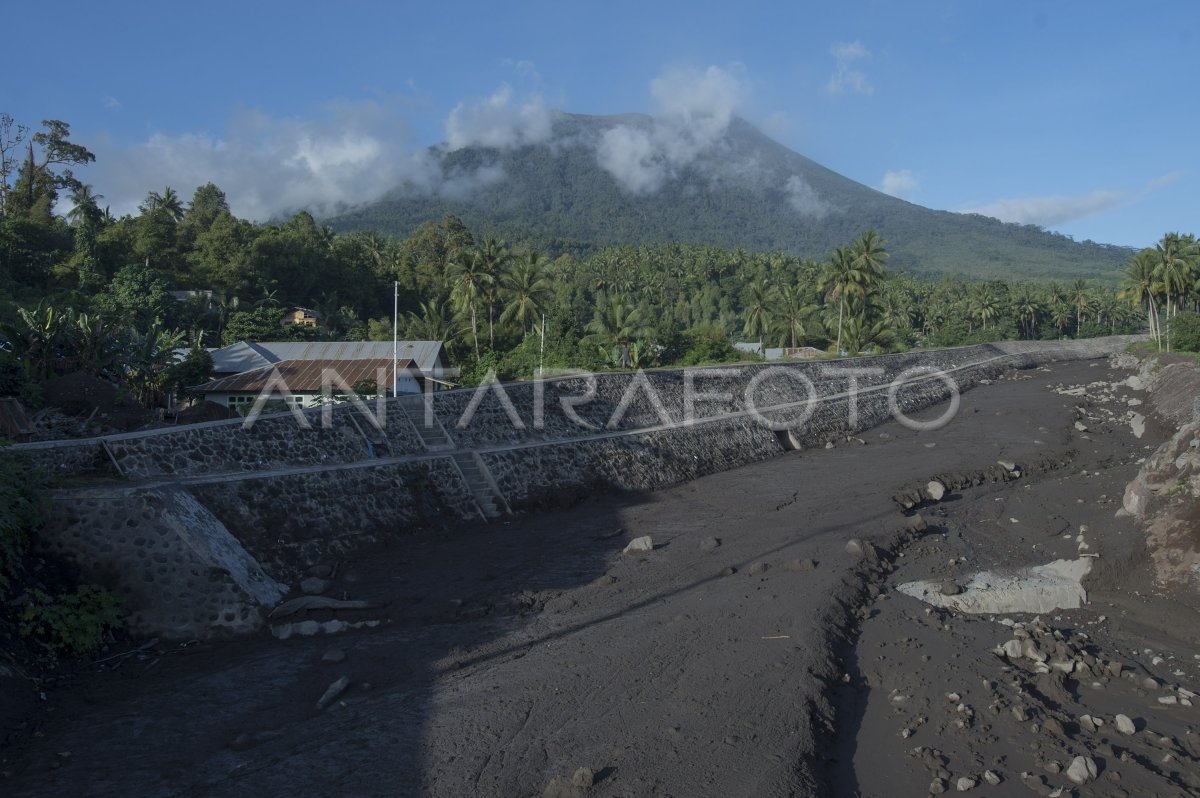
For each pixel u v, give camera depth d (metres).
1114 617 17.62
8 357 27.36
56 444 18.77
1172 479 20.78
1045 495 27.14
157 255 73.38
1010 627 16.69
